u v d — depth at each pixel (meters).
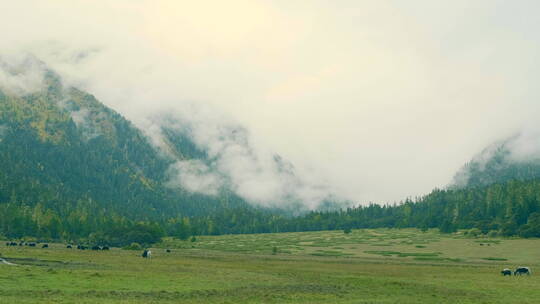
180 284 72.69
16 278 67.25
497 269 124.00
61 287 62.53
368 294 69.19
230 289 70.00
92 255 133.12
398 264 139.00
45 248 161.50
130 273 83.69
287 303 58.09
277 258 161.38
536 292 74.25
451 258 173.12
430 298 66.12
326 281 86.12
